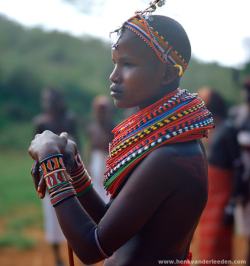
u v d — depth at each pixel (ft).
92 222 4.20
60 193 4.18
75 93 63.36
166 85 4.57
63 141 4.47
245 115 13.99
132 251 4.40
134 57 4.37
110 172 4.60
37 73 64.13
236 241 16.40
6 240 16.63
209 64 74.54
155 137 4.28
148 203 4.10
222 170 11.57
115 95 4.57
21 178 30.94
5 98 58.34
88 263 4.24
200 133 4.46
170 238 4.28
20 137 49.14
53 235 14.06
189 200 4.19
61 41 82.12
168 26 4.44
